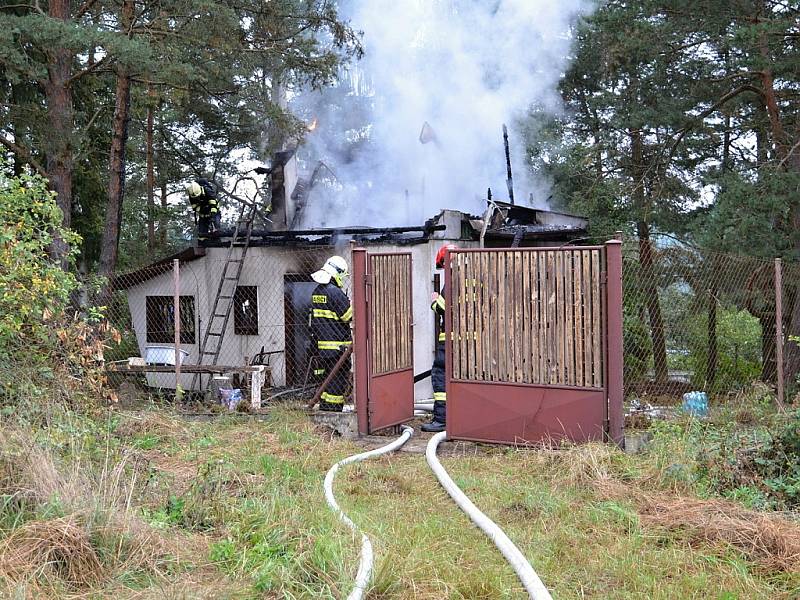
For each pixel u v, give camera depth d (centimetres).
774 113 1305
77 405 665
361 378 805
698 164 1680
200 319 1260
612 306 679
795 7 1180
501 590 412
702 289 1280
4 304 618
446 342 749
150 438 711
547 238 1226
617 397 680
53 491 441
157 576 401
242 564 420
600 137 1712
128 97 1393
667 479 585
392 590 402
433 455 686
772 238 1215
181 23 1247
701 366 1331
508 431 724
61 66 1195
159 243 2289
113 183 1380
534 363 713
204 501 520
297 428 806
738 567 436
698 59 1441
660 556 457
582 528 514
